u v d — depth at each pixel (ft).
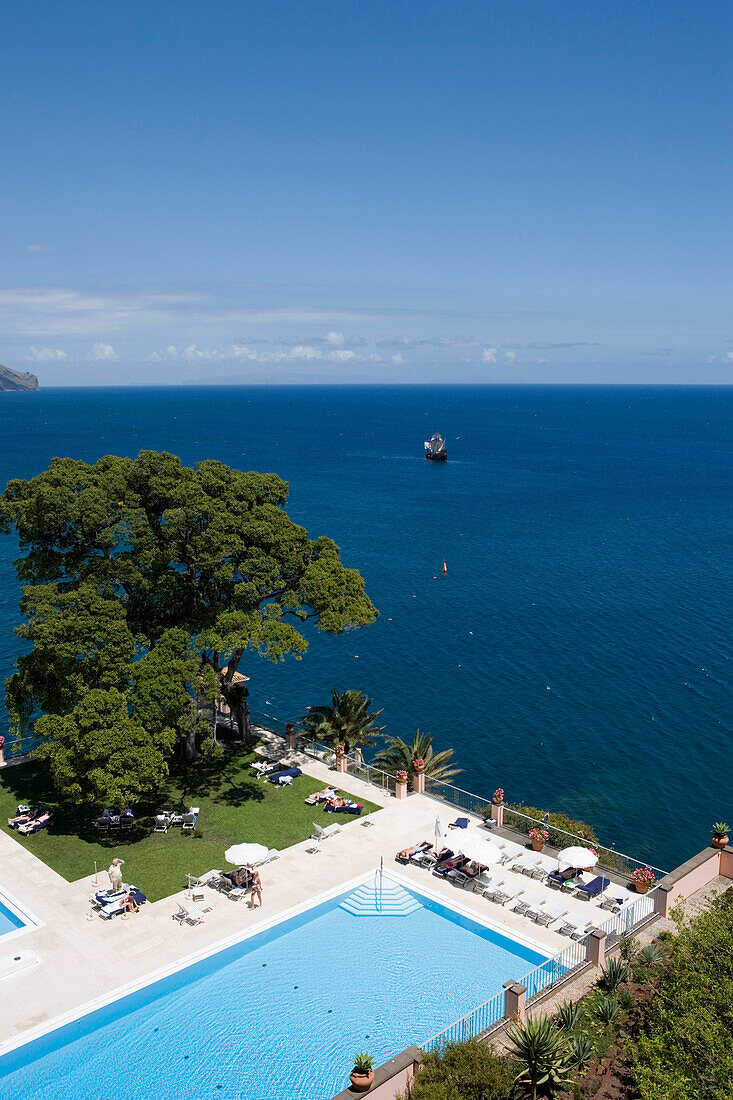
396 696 201.05
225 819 110.32
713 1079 54.19
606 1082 63.87
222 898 91.35
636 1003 72.74
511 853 100.94
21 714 114.62
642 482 579.48
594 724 184.65
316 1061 67.26
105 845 102.99
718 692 201.46
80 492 114.62
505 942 84.12
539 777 161.48
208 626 116.26
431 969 79.56
